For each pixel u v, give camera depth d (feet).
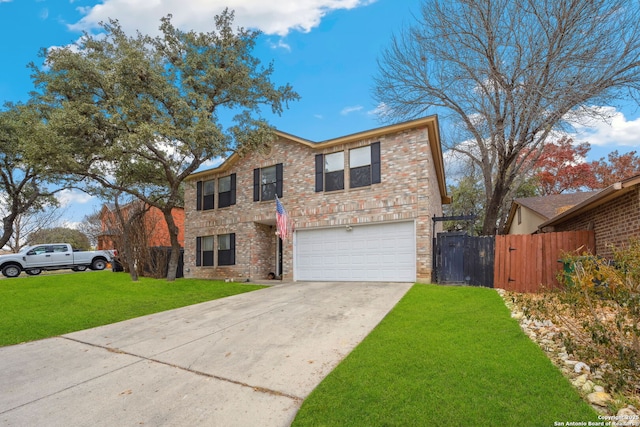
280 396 12.82
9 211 76.23
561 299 18.29
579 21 37.96
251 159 50.57
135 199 55.52
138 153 40.24
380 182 39.75
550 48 39.63
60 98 39.93
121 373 15.81
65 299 33.53
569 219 38.19
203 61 42.45
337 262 42.34
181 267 56.65
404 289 32.60
